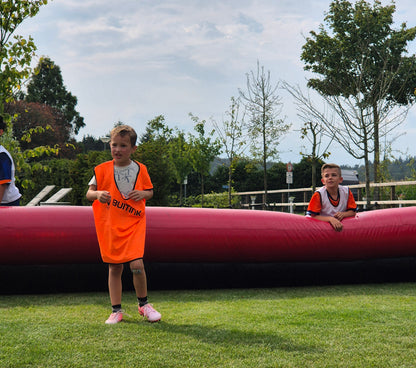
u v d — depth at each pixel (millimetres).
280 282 4750
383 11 18969
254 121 16828
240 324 3148
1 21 7746
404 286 4773
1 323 3156
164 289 4586
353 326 3090
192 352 2561
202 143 19406
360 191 14250
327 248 4711
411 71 19016
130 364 2379
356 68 15344
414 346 2670
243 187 29578
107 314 3475
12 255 4234
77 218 4391
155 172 13281
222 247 4543
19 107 44812
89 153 15961
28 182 7969
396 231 4816
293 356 2504
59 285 4371
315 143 12336
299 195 19672
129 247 3262
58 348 2611
